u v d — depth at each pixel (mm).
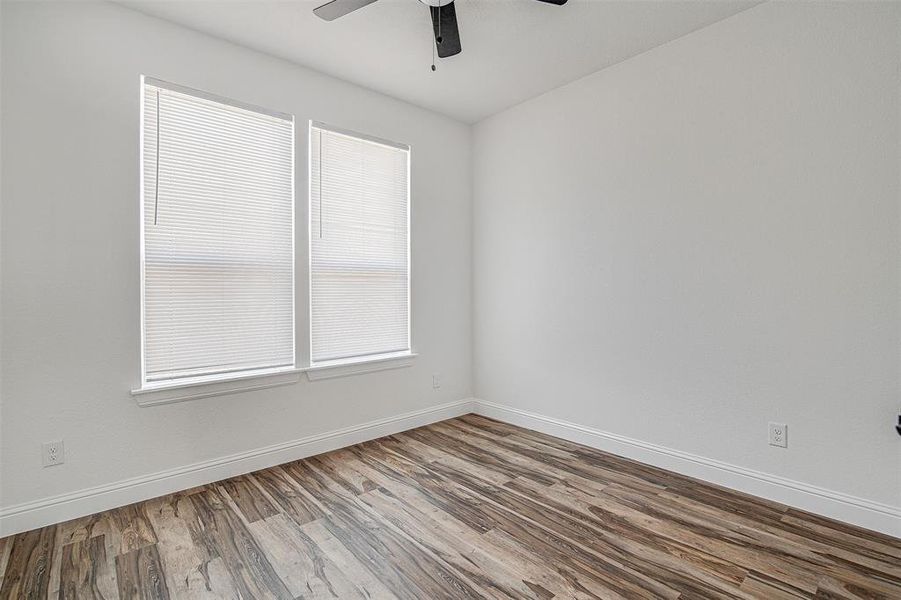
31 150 2076
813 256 2168
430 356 3734
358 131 3236
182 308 2516
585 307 3156
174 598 1640
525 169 3551
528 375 3576
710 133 2502
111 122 2277
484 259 3918
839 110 2078
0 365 2020
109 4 2271
